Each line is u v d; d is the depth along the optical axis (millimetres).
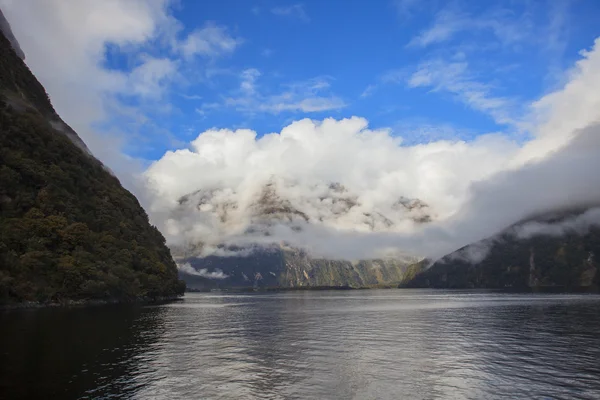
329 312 122125
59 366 39938
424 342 58219
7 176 131375
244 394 32281
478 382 35938
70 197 154000
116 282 142500
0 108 152000
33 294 110312
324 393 32656
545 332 67875
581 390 33469
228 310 132375
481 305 147125
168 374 38219
